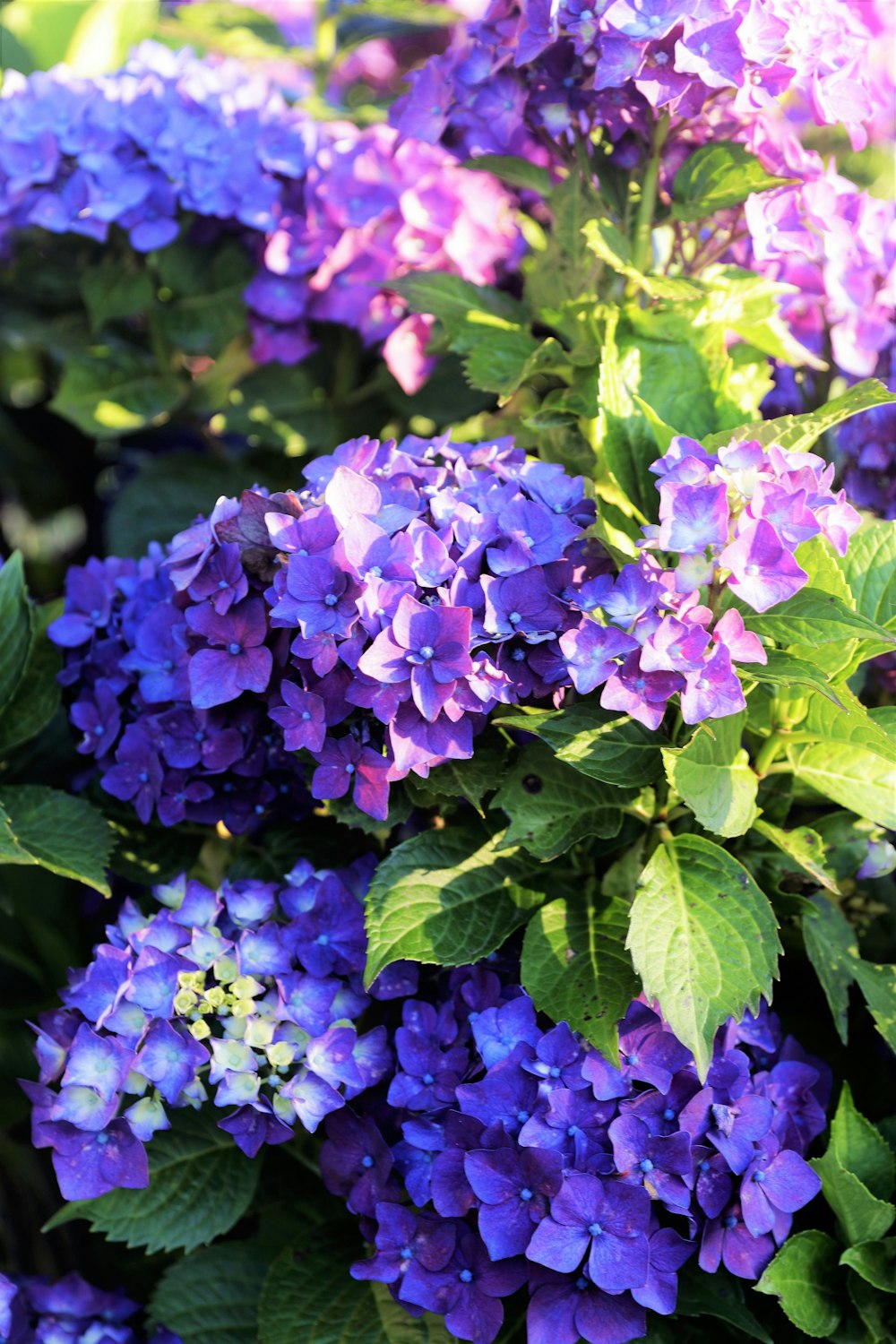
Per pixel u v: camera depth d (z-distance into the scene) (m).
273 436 1.40
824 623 1.09
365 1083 1.13
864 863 1.19
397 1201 1.13
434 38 1.77
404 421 1.43
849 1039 1.23
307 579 1.09
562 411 1.22
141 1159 1.13
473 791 1.12
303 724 1.11
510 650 1.11
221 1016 1.13
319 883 1.17
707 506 1.07
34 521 1.70
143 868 1.24
